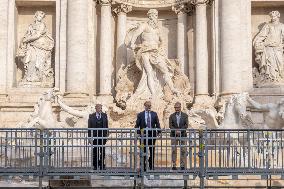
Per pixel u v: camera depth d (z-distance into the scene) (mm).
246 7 31469
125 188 17047
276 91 30219
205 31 31562
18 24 32156
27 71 31078
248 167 16234
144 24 30953
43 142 16578
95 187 17031
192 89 32156
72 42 30188
